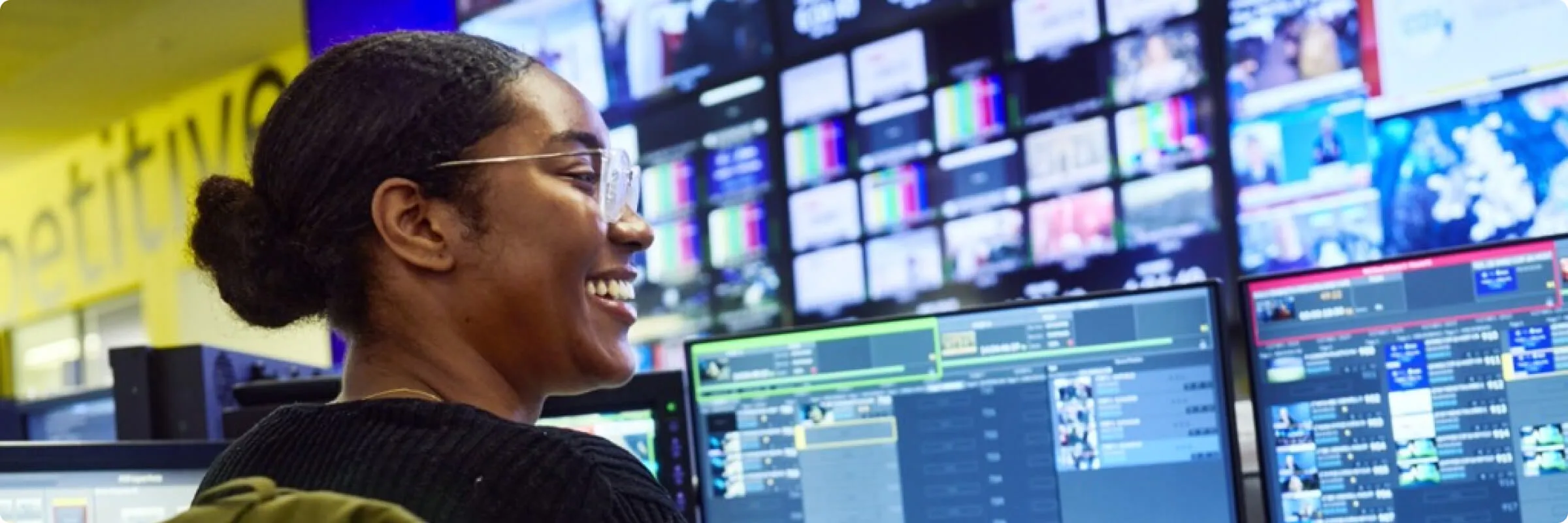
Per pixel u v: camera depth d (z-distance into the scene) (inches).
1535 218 85.0
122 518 54.3
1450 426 58.2
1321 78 92.3
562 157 33.8
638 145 125.0
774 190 116.8
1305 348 59.9
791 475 64.1
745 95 118.7
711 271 120.2
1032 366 62.4
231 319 39.4
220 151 197.5
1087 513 61.6
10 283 241.8
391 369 33.4
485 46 34.5
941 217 108.4
